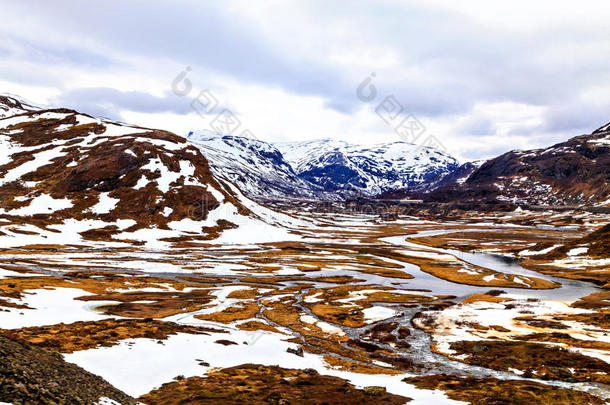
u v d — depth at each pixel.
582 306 89.56
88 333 54.25
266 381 42.06
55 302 75.00
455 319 79.88
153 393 35.88
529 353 57.44
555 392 42.00
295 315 81.19
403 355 59.00
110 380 37.88
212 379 41.62
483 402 38.44
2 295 71.75
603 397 41.94
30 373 25.86
